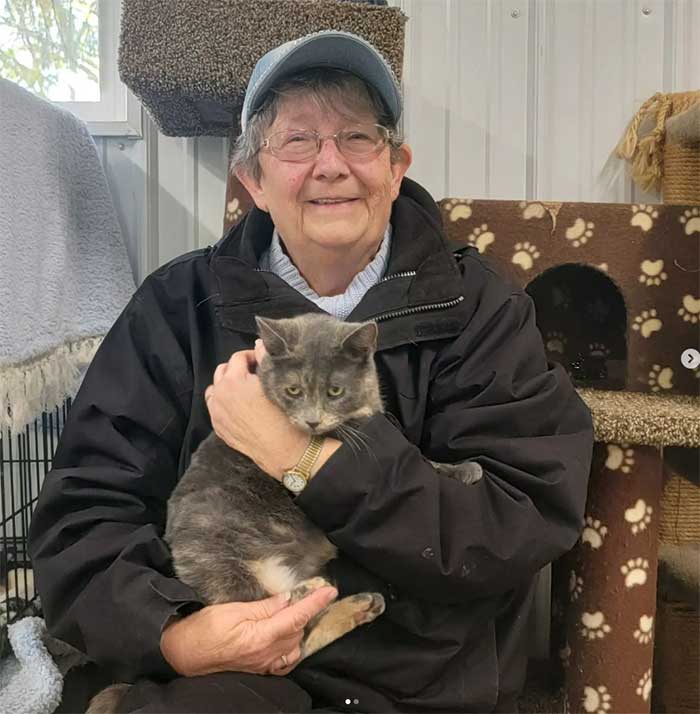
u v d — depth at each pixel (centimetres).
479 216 182
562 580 159
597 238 180
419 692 125
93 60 226
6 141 166
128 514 136
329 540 126
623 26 230
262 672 120
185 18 180
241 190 190
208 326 152
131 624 117
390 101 148
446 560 118
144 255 235
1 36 215
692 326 181
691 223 180
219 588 122
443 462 134
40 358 178
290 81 144
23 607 187
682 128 207
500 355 138
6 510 202
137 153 232
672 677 175
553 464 126
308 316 142
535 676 165
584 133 234
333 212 145
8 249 163
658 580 175
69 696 158
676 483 180
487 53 231
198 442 144
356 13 181
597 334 194
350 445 121
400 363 142
